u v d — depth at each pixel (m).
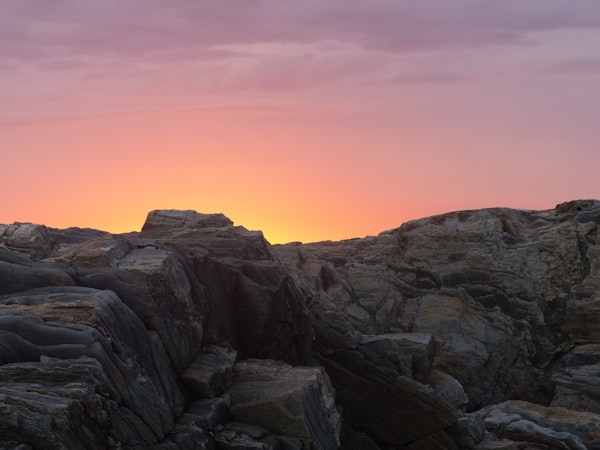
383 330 40.59
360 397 30.23
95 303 20.25
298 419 22.47
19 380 17.88
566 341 40.94
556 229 42.72
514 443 29.44
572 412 32.47
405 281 43.56
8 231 25.05
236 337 27.36
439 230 44.50
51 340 18.91
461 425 29.61
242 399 23.16
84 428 17.36
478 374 39.44
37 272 21.92
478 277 42.66
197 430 20.92
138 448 18.91
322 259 45.44
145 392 20.19
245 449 21.44
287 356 28.80
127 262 23.36
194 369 23.22
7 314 19.14
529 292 41.66
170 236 29.52
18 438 16.20
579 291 41.12
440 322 40.84
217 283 26.55
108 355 19.31
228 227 30.73
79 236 28.59
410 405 29.75
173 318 23.09
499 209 44.78
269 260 30.23
